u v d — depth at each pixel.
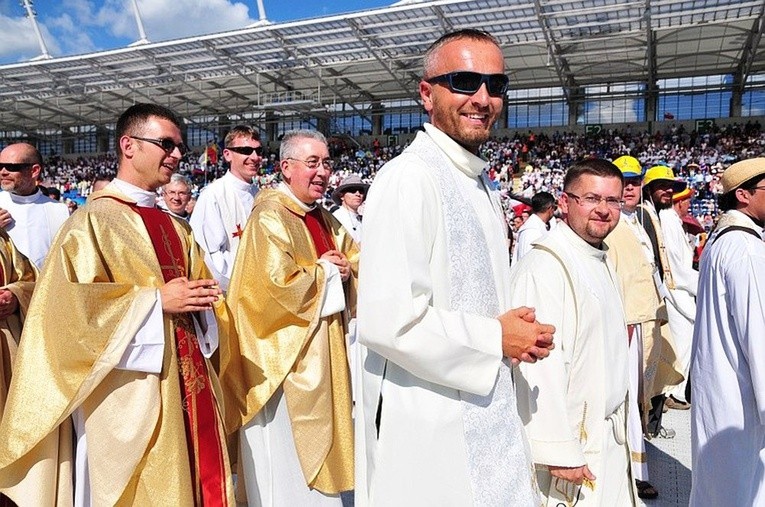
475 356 2.03
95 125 42.50
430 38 24.30
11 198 5.38
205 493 3.15
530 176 31.14
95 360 2.80
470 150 2.29
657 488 4.77
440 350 1.97
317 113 38.00
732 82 31.83
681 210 7.89
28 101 35.44
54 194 8.43
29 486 2.94
